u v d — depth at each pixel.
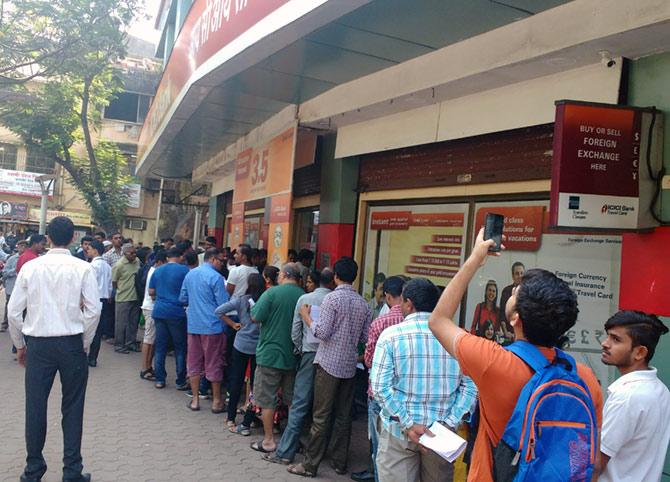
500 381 1.97
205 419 6.16
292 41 4.57
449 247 5.96
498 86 4.84
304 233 9.19
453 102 5.37
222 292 6.41
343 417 4.93
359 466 5.15
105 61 14.14
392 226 6.89
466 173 5.68
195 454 5.09
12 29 12.55
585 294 4.39
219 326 6.36
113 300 10.52
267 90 6.62
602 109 3.37
